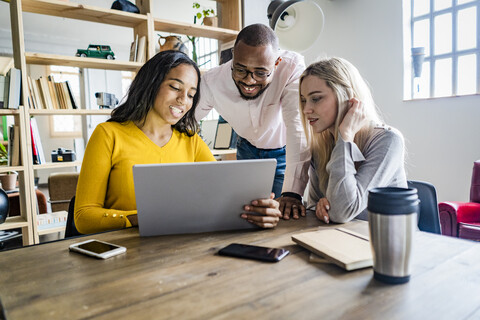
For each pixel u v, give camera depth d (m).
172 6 5.65
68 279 0.65
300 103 1.38
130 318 0.50
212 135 3.74
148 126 1.36
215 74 2.04
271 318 0.50
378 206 0.60
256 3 3.28
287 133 1.70
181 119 1.45
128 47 8.04
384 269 0.61
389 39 3.60
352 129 1.19
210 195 0.92
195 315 0.51
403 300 0.55
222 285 0.61
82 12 2.62
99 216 1.10
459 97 3.09
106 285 0.62
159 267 0.70
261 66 1.54
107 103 2.90
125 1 2.77
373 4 3.71
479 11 3.06
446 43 3.28
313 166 1.46
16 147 2.39
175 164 0.86
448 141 3.20
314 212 1.20
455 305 0.53
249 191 0.95
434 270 0.66
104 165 1.23
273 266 0.69
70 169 7.87
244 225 0.98
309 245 0.76
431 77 3.41
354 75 1.29
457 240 0.84
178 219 0.93
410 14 3.49
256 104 1.92
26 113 2.39
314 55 4.39
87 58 2.63
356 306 0.53
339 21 4.06
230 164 0.89
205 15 3.55
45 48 7.14
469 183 3.07
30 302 0.56
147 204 0.89
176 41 2.86
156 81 1.30
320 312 0.51
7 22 6.20
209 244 0.85
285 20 1.97
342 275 0.64
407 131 3.51
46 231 2.52
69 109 2.64
